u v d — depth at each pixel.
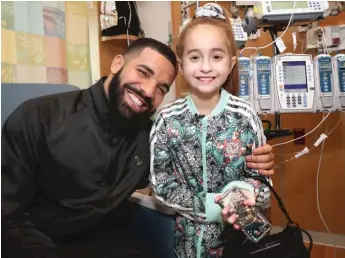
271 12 1.41
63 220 1.00
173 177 0.99
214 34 0.95
